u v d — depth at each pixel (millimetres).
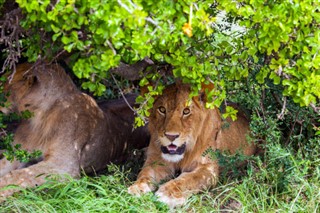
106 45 6539
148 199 9109
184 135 9641
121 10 5863
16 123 11531
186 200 9250
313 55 7355
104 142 11172
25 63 10445
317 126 10586
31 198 9195
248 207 9031
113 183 9750
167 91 9797
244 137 10938
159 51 7375
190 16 6090
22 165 10617
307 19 6969
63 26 6371
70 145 10445
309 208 8891
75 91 10930
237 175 9961
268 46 7250
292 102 10289
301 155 9945
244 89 10227
